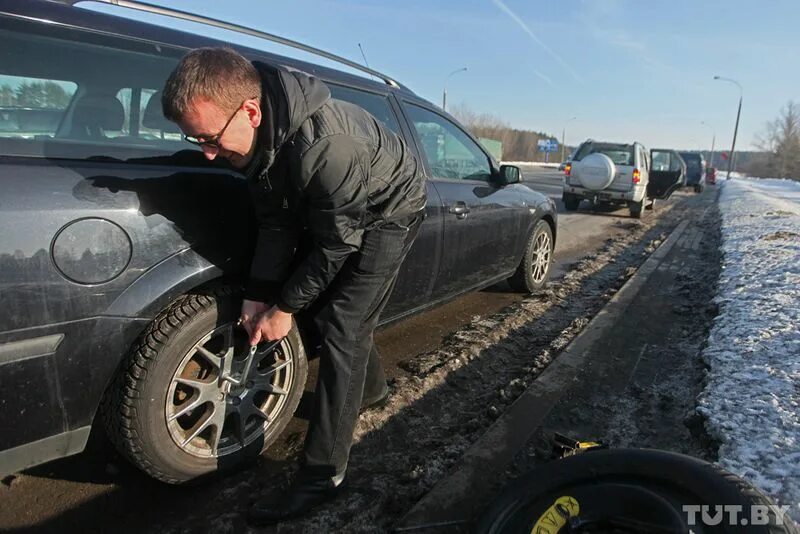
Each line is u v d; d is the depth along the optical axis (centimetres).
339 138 163
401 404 290
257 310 197
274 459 242
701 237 924
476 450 235
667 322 427
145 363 188
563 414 273
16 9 179
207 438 218
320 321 203
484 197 390
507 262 447
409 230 207
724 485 149
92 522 199
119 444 195
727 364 309
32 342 163
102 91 198
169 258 191
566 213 1328
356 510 207
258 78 159
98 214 174
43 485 218
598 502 160
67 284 167
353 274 197
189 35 229
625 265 694
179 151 209
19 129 176
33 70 181
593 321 407
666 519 146
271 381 237
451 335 399
